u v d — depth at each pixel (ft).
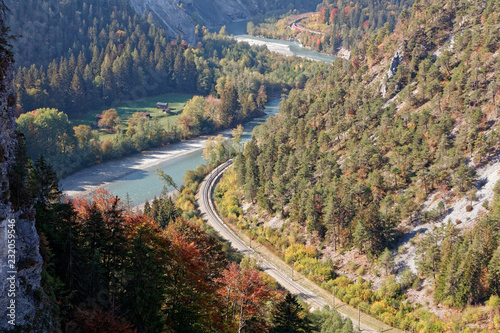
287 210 514.27
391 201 443.73
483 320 336.29
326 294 409.49
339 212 450.71
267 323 216.33
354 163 500.74
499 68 486.38
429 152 469.16
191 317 192.44
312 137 587.68
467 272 349.61
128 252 184.24
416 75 574.15
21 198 127.03
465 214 413.59
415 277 393.70
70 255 172.65
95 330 153.79
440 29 603.26
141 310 174.60
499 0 554.05
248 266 422.00
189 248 198.18
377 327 364.99
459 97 490.49
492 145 442.09
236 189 599.57
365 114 554.46
